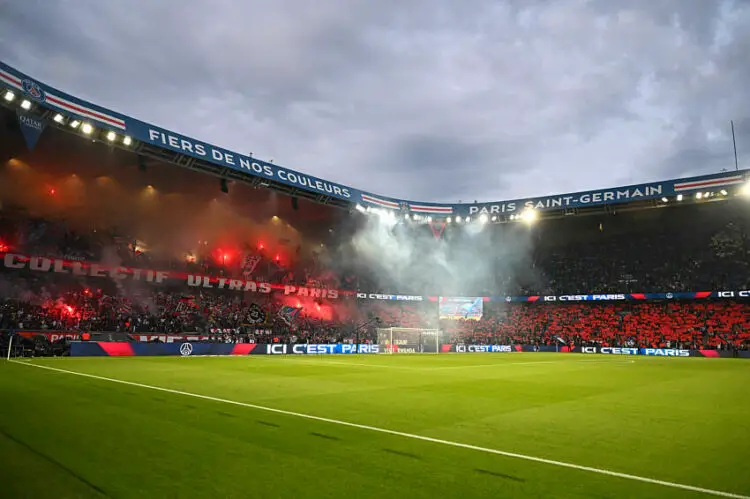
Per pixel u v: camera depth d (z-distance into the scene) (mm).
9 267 38344
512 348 56188
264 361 30625
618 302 60094
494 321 63094
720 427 9617
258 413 10648
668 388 16938
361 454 7199
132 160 40688
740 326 51531
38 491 5535
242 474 6164
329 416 10367
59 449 7309
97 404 11555
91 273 39062
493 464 6750
